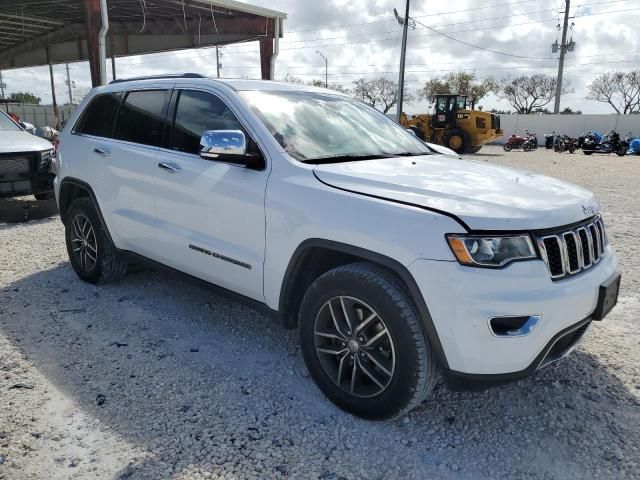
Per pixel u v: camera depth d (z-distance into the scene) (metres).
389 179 2.87
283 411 2.97
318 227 2.83
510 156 25.98
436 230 2.46
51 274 5.21
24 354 3.58
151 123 4.11
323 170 3.01
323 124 3.66
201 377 3.32
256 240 3.20
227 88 3.63
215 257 3.46
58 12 16.22
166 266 4.02
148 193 3.96
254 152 3.29
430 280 2.45
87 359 3.53
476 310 2.38
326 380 2.99
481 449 2.68
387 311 2.61
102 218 4.50
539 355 2.50
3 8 14.70
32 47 21.42
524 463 2.57
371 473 2.50
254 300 3.36
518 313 2.39
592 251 2.87
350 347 2.87
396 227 2.56
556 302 2.46
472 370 2.47
